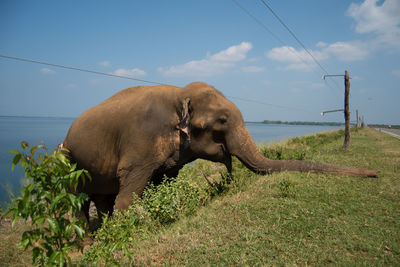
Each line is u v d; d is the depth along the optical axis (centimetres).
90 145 545
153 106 540
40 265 267
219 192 606
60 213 248
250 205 479
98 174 554
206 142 572
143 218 445
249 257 322
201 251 340
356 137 2438
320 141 1995
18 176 1366
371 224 399
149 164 529
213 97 570
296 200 496
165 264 322
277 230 383
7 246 535
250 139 588
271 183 585
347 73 1271
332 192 541
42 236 245
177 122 549
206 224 420
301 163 590
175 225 442
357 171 578
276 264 307
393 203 484
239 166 820
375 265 300
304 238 363
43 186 245
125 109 541
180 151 557
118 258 342
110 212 642
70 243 252
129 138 525
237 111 586
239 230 389
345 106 1281
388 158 988
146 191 525
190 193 505
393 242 346
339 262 307
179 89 573
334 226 390
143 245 378
